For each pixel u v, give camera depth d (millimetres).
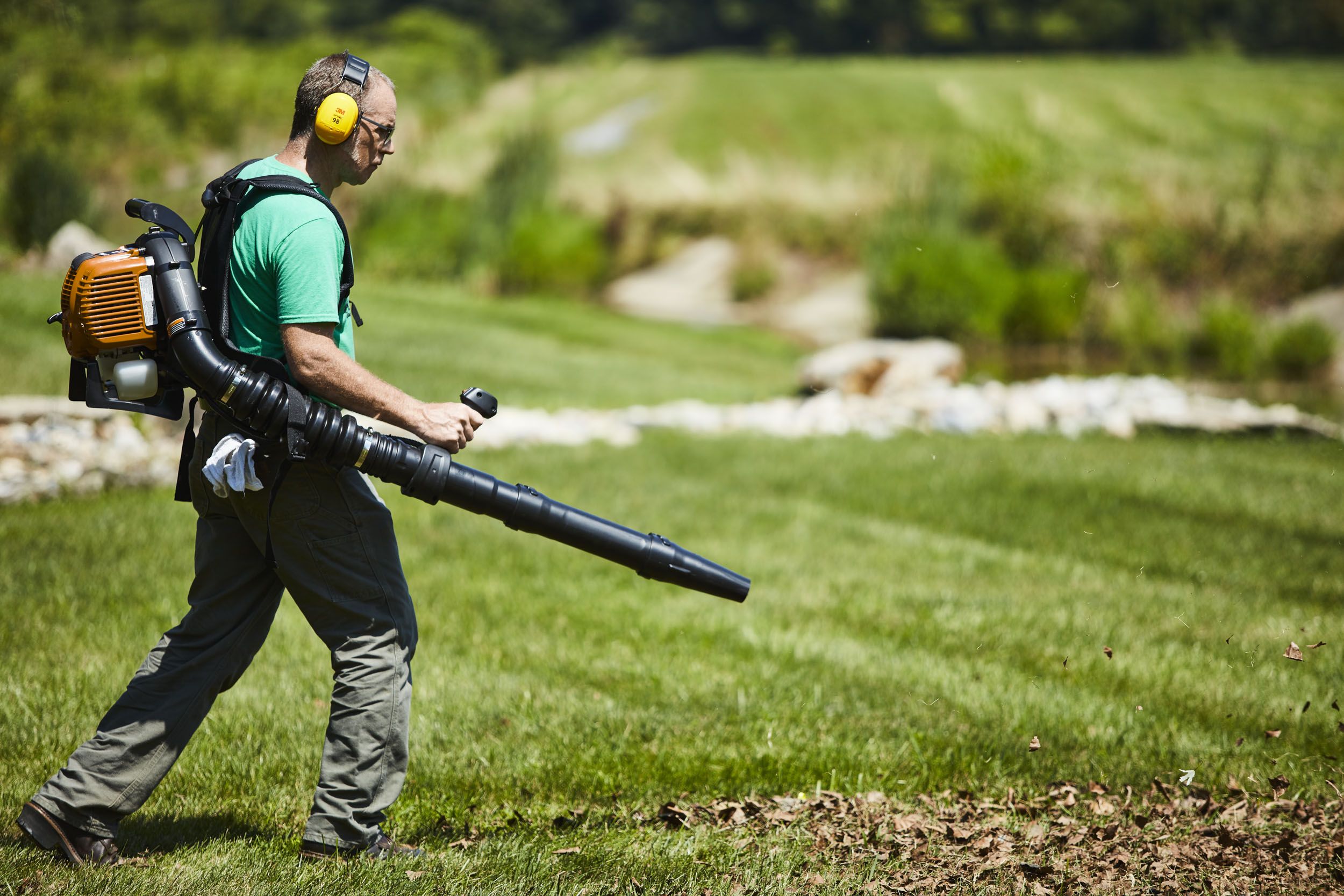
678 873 8906
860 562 20922
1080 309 58000
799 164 98938
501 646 15992
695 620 17469
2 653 14516
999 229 63250
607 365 46969
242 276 8500
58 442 24172
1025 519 23922
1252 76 153625
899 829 10219
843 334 66125
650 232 81562
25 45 73750
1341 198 67312
